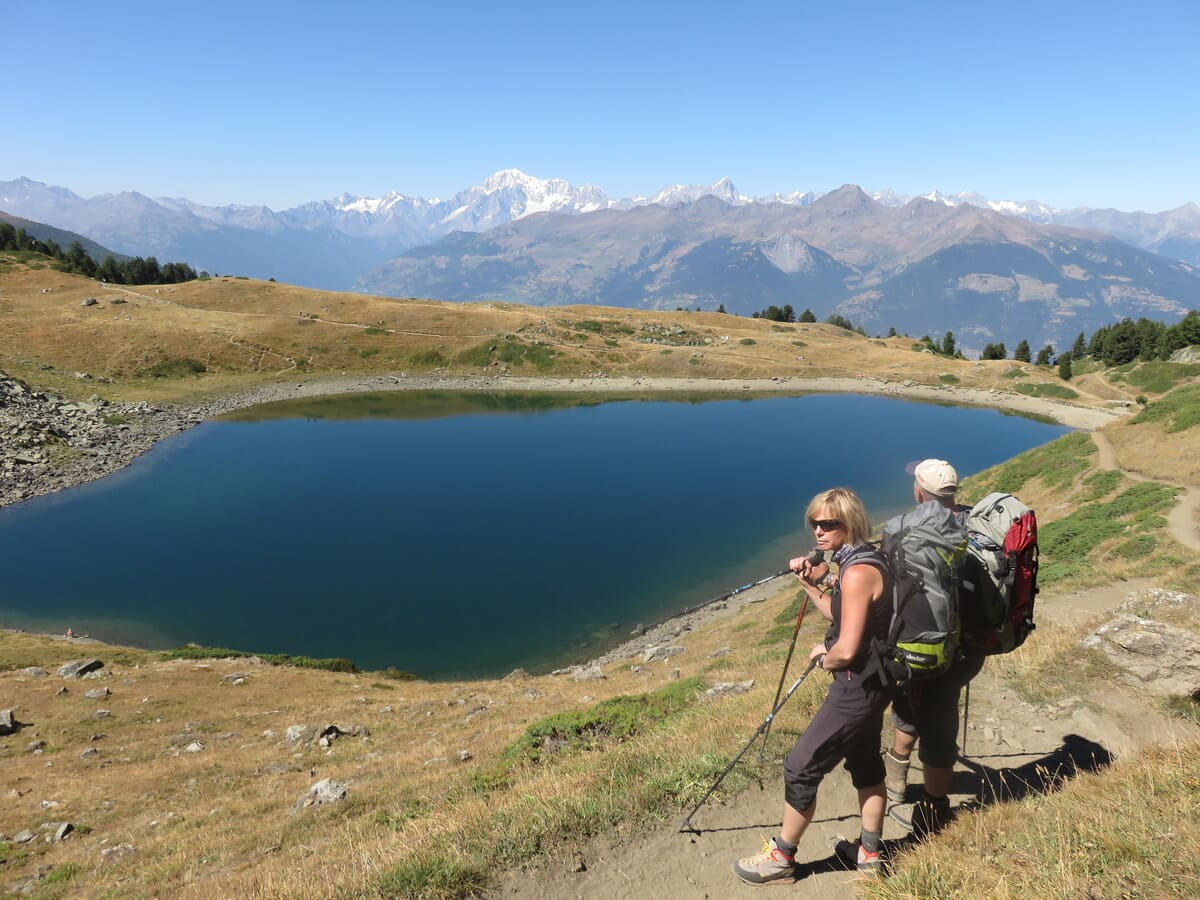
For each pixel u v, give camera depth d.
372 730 21.02
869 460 88.88
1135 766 5.09
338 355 141.50
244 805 14.27
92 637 39.75
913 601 4.09
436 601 44.56
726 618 37.84
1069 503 36.72
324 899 5.20
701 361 153.50
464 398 129.62
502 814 6.15
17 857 12.77
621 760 7.25
